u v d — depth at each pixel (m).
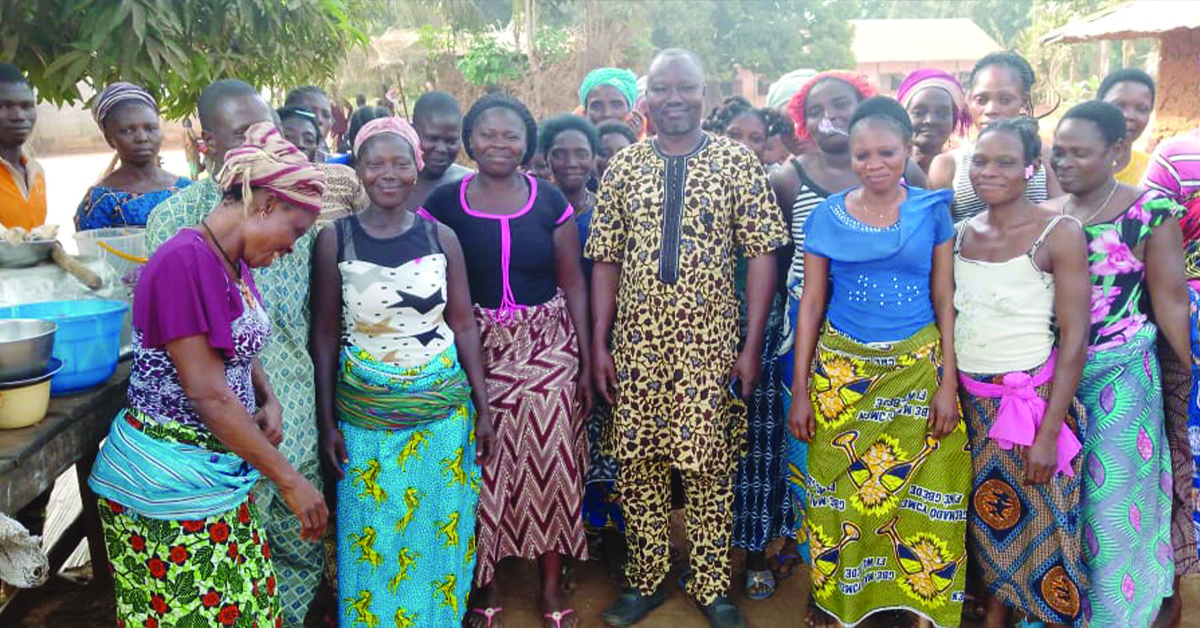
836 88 3.14
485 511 3.02
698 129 2.97
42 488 2.19
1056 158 2.78
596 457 3.49
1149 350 2.79
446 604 2.87
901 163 2.65
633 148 3.01
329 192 2.73
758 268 3.00
